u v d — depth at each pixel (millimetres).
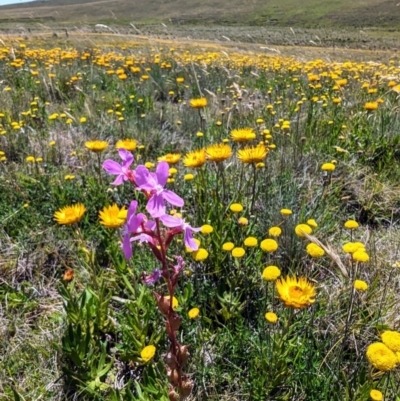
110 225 536
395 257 652
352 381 445
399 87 1146
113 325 544
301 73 1989
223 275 589
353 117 1135
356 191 855
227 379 477
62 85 1607
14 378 500
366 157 972
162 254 300
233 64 2232
